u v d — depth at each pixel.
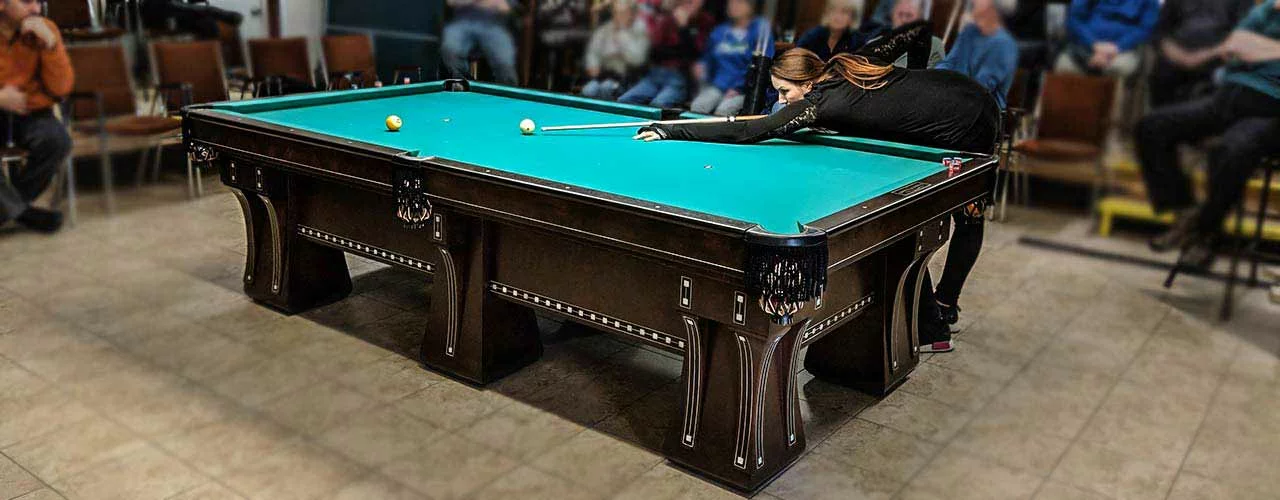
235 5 5.48
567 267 2.74
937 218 2.78
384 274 4.12
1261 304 4.06
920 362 3.38
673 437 2.59
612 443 2.71
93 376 3.09
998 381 3.23
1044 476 2.61
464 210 2.75
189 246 4.46
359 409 2.88
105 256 4.27
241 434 2.72
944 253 4.57
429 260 3.13
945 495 2.49
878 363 3.03
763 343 2.30
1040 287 4.23
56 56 4.60
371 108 3.88
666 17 5.49
